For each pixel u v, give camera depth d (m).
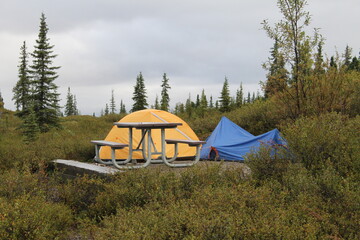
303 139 5.91
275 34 10.62
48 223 4.52
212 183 5.36
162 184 5.32
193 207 3.88
